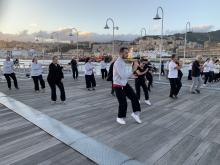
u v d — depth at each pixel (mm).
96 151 4293
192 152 4367
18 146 4508
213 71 15445
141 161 3992
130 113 6969
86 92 10656
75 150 4355
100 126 5711
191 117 6668
